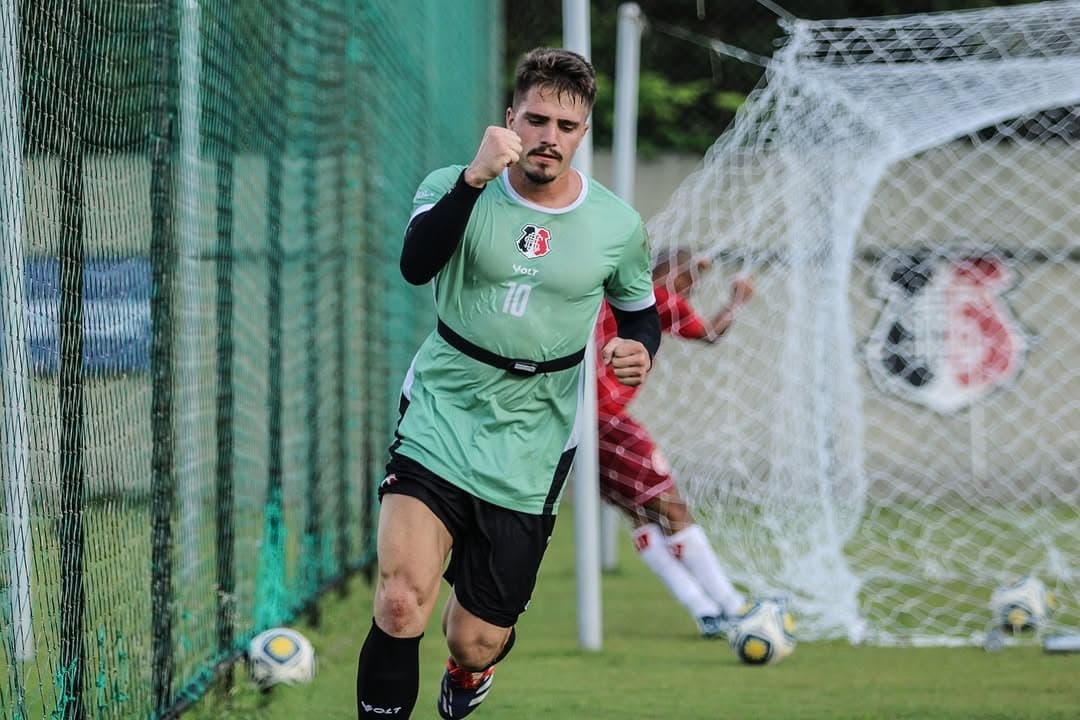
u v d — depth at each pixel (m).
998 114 27.19
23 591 12.38
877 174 30.69
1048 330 42.44
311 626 22.12
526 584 13.03
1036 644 22.27
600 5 47.66
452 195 11.78
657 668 20.05
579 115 12.07
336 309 24.89
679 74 46.66
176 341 17.30
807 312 34.59
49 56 11.73
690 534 22.58
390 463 12.88
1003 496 42.53
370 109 27.03
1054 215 42.31
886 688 18.50
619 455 22.41
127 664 13.71
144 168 14.68
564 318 12.70
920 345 42.53
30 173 12.01
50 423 11.98
